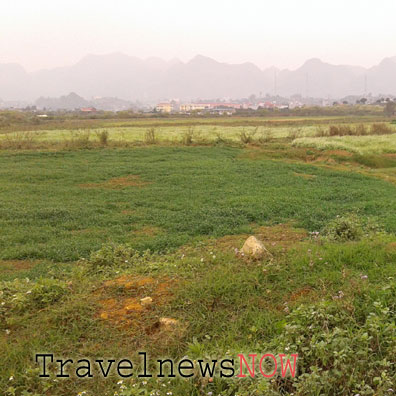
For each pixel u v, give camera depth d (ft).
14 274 23.94
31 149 79.61
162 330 15.31
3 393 12.59
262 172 57.36
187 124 191.42
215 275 18.72
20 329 16.10
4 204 39.78
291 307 16.16
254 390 11.83
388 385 11.58
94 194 45.57
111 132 119.14
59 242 29.73
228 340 14.53
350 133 111.86
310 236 29.58
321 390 12.07
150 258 25.04
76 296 17.80
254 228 32.37
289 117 289.33
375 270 18.86
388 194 44.70
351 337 13.52
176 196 43.70
